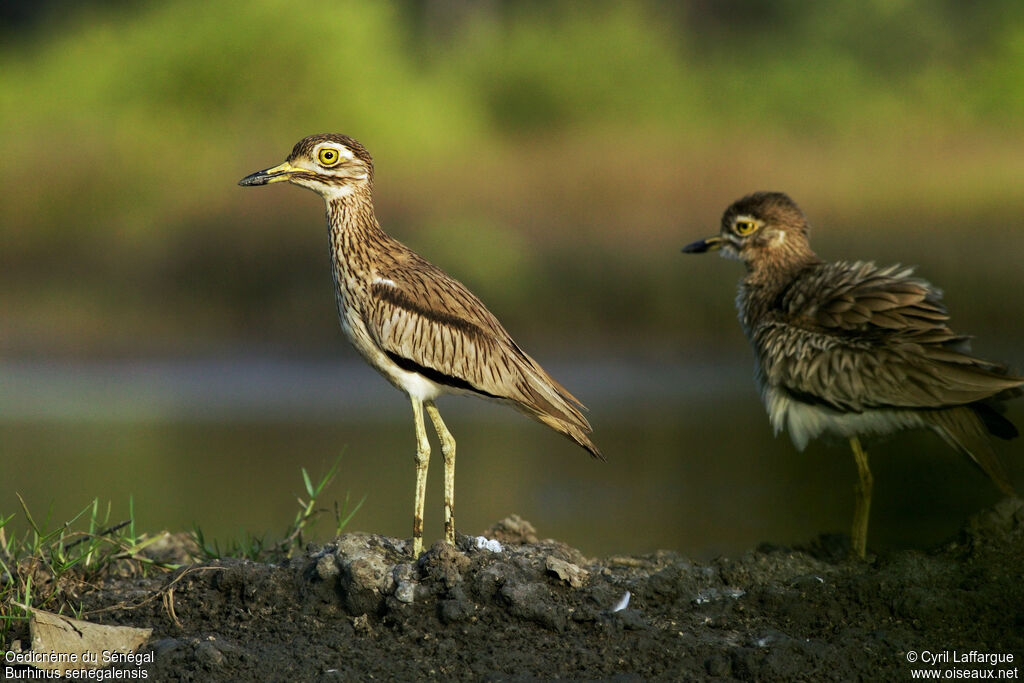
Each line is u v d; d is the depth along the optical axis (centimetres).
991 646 692
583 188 2595
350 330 840
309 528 993
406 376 819
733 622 727
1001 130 3125
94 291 2208
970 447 850
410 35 3994
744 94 3322
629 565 835
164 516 1126
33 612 704
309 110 2925
